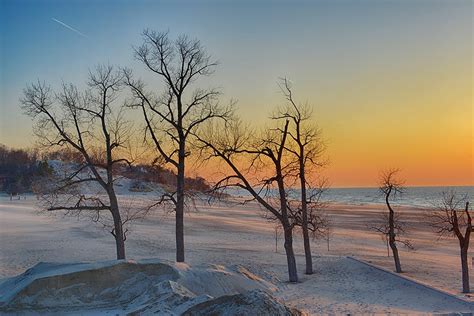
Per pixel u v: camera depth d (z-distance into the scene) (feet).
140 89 97.50
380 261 125.59
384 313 70.85
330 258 123.95
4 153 446.60
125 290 62.18
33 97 93.76
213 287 67.56
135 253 128.57
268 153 100.22
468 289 88.38
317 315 69.82
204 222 220.02
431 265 120.98
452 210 118.83
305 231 107.24
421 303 78.33
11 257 120.47
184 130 98.32
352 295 84.43
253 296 52.80
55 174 101.96
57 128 95.30
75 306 59.21
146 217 227.20
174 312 53.11
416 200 557.74
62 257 120.98
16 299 58.44
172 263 68.85
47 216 226.99
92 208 97.04
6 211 256.52
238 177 99.76
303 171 106.42
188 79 97.91
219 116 100.94
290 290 88.48
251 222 231.30
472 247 160.66
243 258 122.83
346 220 251.80
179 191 97.30
